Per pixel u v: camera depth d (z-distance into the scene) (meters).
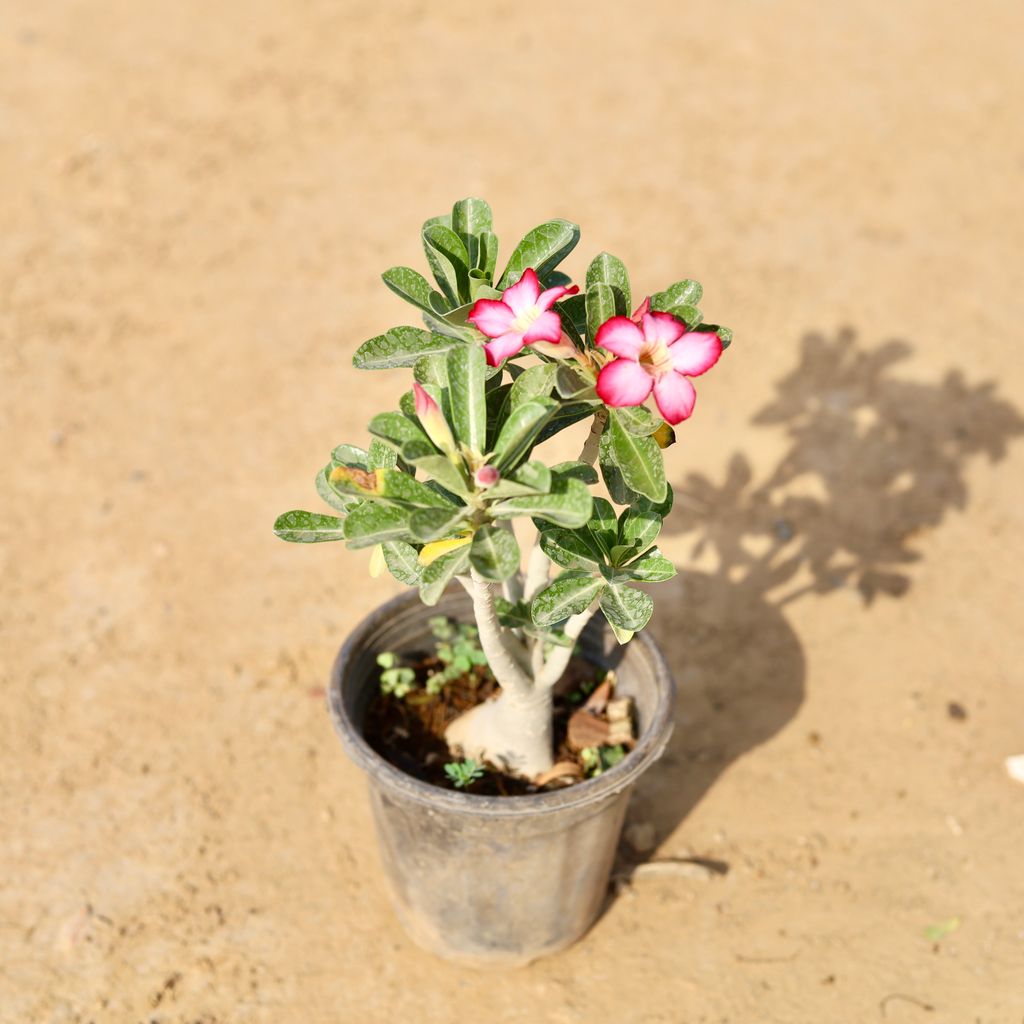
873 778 1.46
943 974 1.29
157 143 2.59
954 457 1.85
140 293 2.17
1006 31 3.15
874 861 1.38
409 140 2.62
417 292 1.03
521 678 1.15
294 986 1.29
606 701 1.27
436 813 1.13
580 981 1.30
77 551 1.68
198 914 1.34
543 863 1.19
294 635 1.58
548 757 1.23
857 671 1.56
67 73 2.86
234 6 3.22
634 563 1.07
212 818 1.41
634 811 1.43
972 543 1.72
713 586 1.65
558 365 0.99
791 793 1.44
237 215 2.38
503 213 2.37
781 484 1.80
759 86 2.87
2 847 1.38
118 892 1.35
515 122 2.70
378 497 0.98
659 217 2.37
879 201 2.45
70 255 2.26
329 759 1.47
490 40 3.06
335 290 2.18
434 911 1.25
